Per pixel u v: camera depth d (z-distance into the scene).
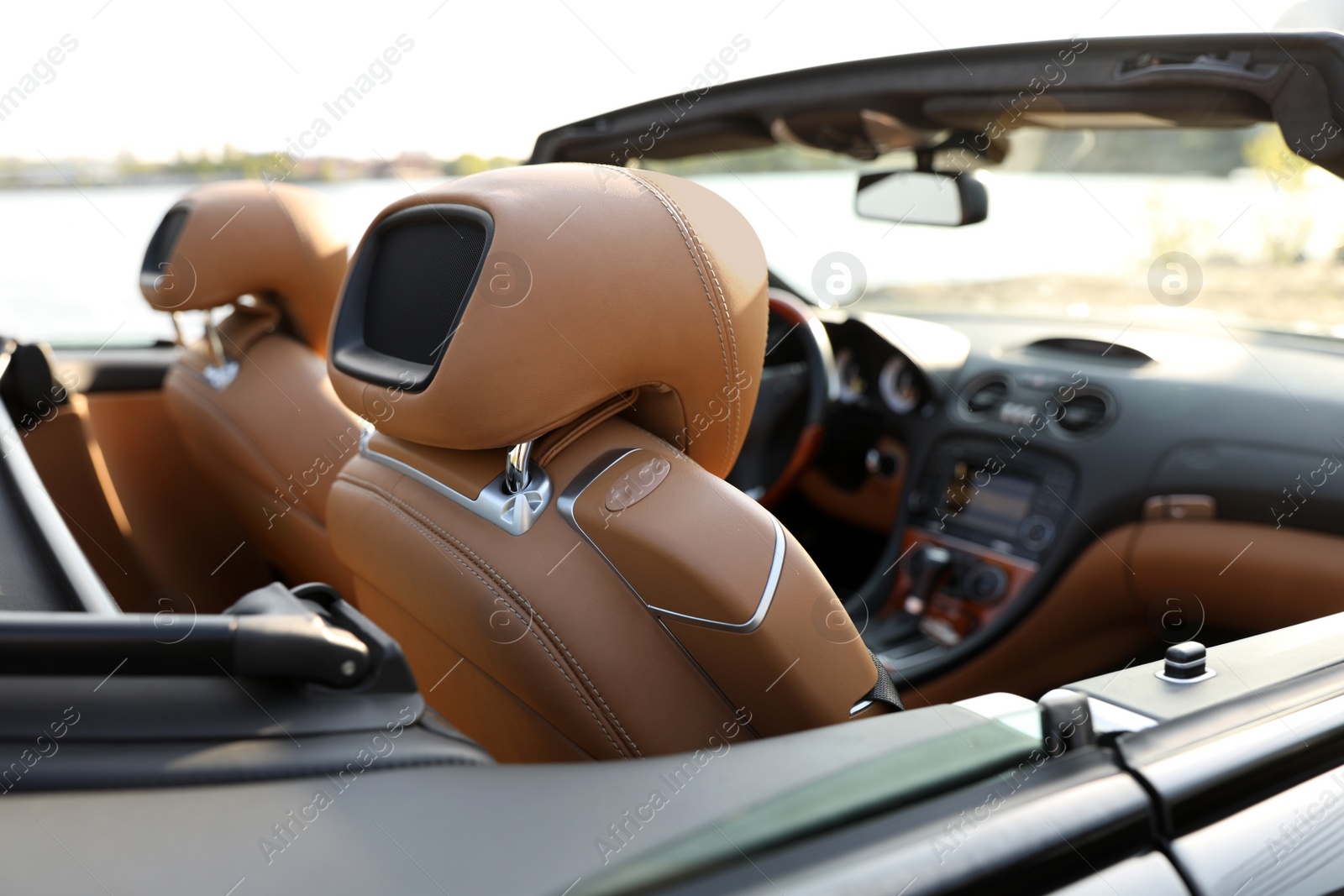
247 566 1.80
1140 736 0.63
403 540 0.83
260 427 1.47
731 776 0.54
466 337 0.69
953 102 1.33
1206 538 1.73
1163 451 1.75
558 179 0.74
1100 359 1.95
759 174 1.87
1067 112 1.29
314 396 1.44
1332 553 1.61
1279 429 1.66
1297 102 1.00
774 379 1.89
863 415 2.14
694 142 1.63
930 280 2.42
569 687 0.75
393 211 0.82
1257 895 0.59
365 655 0.58
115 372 1.78
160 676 0.53
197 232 1.43
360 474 0.93
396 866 0.45
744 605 0.73
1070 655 1.94
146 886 0.42
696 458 0.88
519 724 0.83
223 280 1.45
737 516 0.76
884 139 1.55
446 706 0.95
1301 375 1.73
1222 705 0.67
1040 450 1.90
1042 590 1.87
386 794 0.51
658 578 0.74
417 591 0.83
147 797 0.48
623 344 0.73
